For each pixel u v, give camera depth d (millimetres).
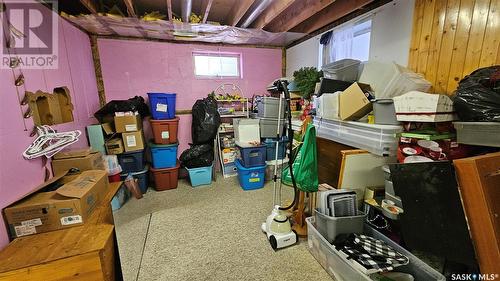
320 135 2504
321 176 2422
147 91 3439
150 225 2254
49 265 935
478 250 1194
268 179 3432
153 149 3088
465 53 1641
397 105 1654
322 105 2389
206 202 2748
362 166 1892
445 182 1293
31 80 1523
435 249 1313
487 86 1315
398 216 1492
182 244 1955
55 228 1161
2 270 892
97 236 1108
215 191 3084
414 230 1391
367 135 1866
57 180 1465
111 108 2787
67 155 1629
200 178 3297
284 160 3008
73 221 1184
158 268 1685
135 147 2928
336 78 2383
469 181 1209
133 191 2857
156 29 2965
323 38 3010
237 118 3621
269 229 1963
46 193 1278
